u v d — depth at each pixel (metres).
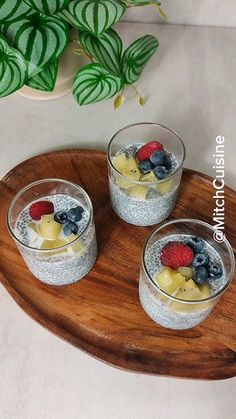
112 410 0.32
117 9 0.32
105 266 0.36
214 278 0.31
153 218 0.37
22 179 0.40
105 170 0.40
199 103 0.46
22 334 0.34
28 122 0.45
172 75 0.48
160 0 0.48
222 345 0.33
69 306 0.34
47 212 0.33
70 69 0.45
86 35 0.36
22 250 0.32
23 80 0.34
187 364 0.32
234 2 0.48
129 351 0.32
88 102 0.38
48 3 0.31
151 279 0.30
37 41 0.33
